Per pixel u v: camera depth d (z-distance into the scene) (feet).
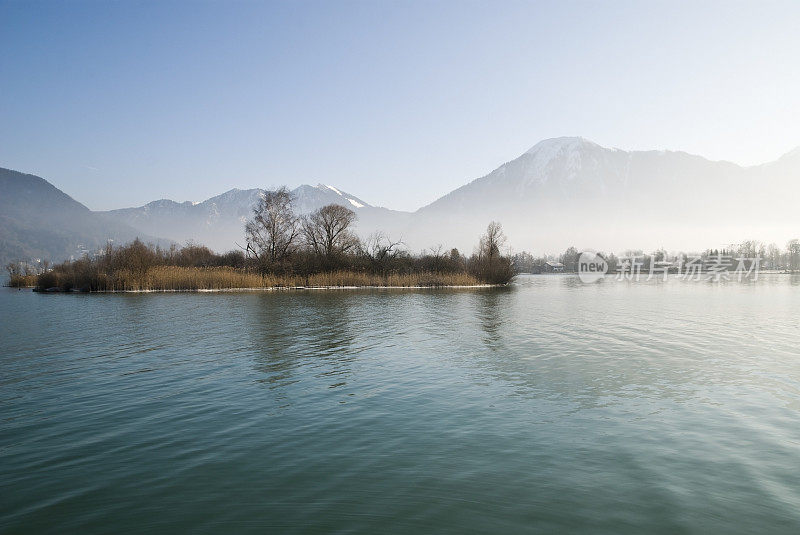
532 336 89.66
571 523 26.22
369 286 256.32
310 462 34.06
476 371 61.31
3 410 46.19
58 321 110.63
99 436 39.32
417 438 38.58
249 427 41.16
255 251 265.75
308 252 272.51
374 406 46.80
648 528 25.70
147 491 30.09
